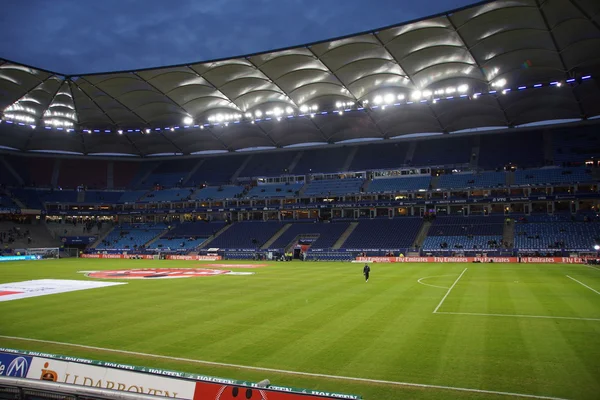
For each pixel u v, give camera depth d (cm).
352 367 1497
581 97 6706
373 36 5259
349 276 4584
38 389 1081
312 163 10031
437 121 8000
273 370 1481
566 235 6838
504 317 2266
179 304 2856
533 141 8606
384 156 9538
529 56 5372
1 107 7362
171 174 11044
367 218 8806
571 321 2150
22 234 9281
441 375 1402
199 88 6925
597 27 4588
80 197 10338
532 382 1327
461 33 4997
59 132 9194
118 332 2073
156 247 9144
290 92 6944
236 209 9631
